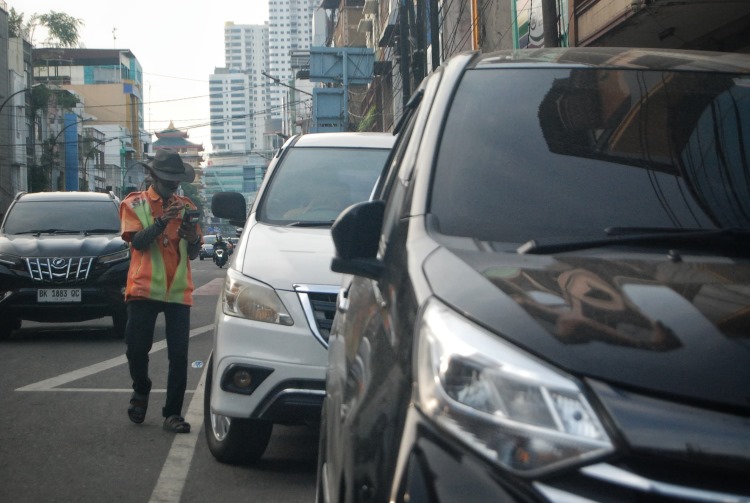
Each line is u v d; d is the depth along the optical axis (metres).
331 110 46.28
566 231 2.34
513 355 1.69
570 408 1.58
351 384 2.45
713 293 1.86
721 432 1.51
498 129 2.68
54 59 84.44
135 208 6.11
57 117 73.56
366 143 6.64
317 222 5.84
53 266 10.98
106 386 7.85
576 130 2.67
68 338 11.59
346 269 2.46
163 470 5.17
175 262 6.15
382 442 1.91
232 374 4.92
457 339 1.76
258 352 4.86
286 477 5.06
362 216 2.52
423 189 2.49
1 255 11.05
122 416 6.64
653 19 13.60
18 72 62.97
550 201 2.44
